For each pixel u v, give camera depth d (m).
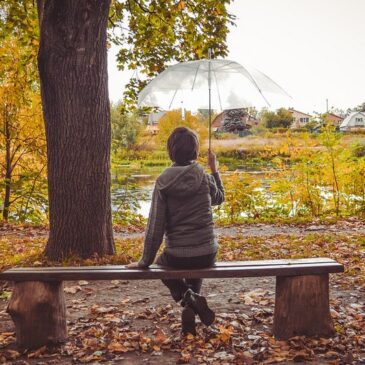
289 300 4.44
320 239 9.57
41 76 7.43
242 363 3.94
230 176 13.75
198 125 25.31
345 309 5.29
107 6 7.41
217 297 5.93
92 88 7.42
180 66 5.13
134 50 14.16
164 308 5.51
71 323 5.14
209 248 4.27
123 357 4.20
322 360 3.96
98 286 6.57
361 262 7.41
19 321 4.44
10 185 15.52
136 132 26.03
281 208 13.91
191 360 4.06
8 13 12.90
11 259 8.12
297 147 13.43
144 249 4.23
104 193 7.66
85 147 7.44
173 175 4.20
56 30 7.24
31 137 15.66
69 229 7.52
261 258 8.09
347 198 13.64
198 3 12.41
